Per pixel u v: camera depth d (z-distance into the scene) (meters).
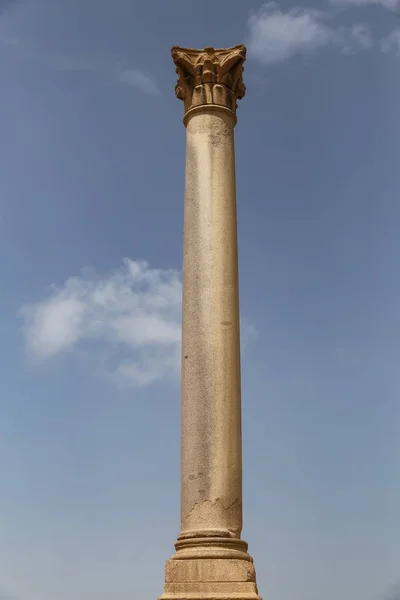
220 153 21.20
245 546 17.59
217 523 17.36
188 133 21.80
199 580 16.53
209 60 22.11
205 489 17.64
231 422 18.33
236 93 22.75
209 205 20.39
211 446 17.97
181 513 17.97
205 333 18.97
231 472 17.91
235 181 21.42
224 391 18.50
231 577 16.52
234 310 19.53
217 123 21.59
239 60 22.50
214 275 19.55
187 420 18.44
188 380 18.75
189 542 17.19
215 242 19.94
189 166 21.25
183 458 18.28
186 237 20.39
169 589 16.59
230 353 18.97
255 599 16.28
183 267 20.22
